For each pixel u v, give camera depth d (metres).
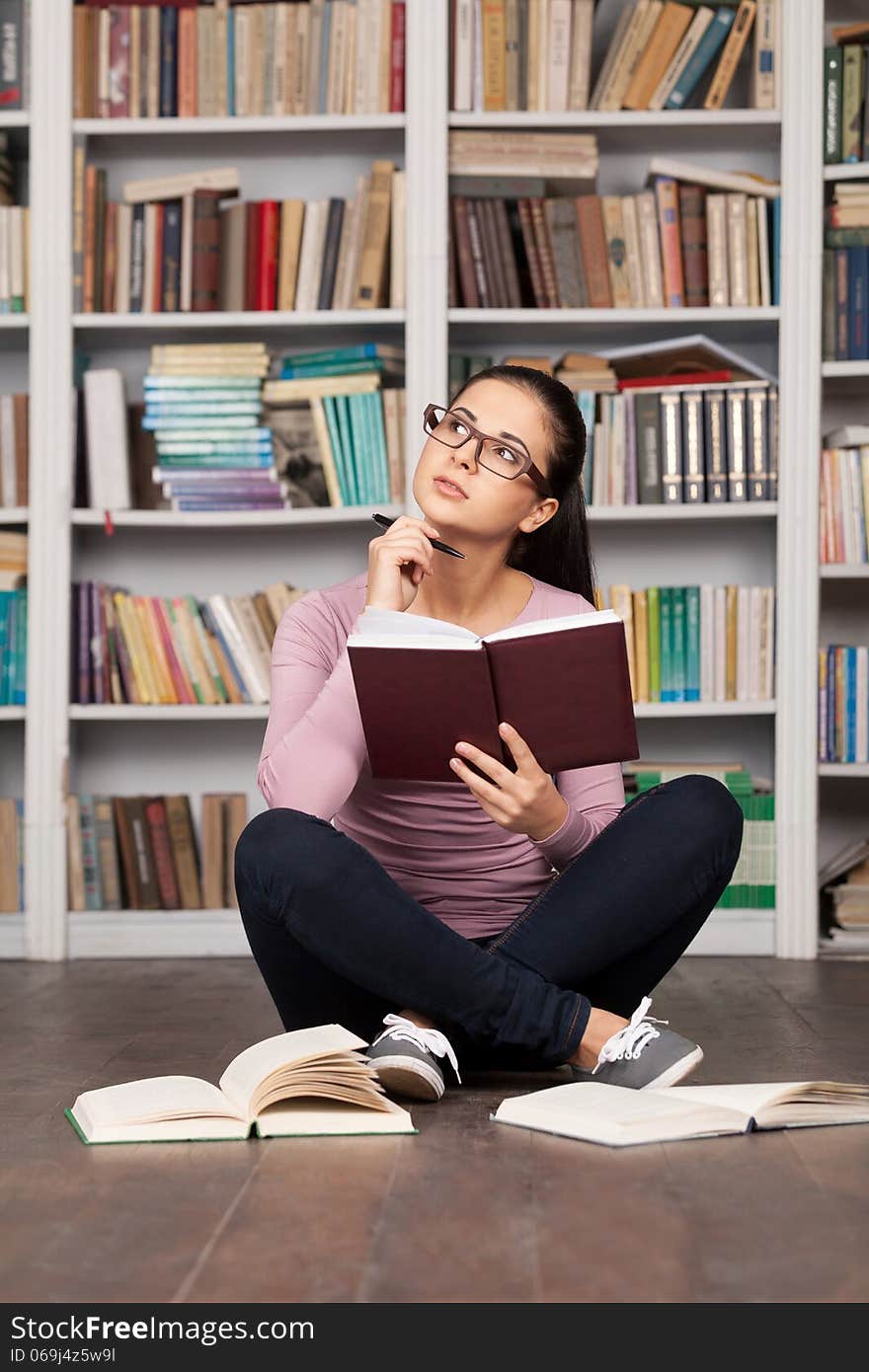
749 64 3.64
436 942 1.62
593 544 3.80
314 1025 1.79
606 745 1.63
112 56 3.55
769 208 3.54
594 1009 1.67
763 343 3.75
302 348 3.78
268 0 3.57
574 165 3.50
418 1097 1.65
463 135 3.50
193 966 3.31
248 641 3.53
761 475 3.47
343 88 3.53
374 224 3.52
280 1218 1.19
